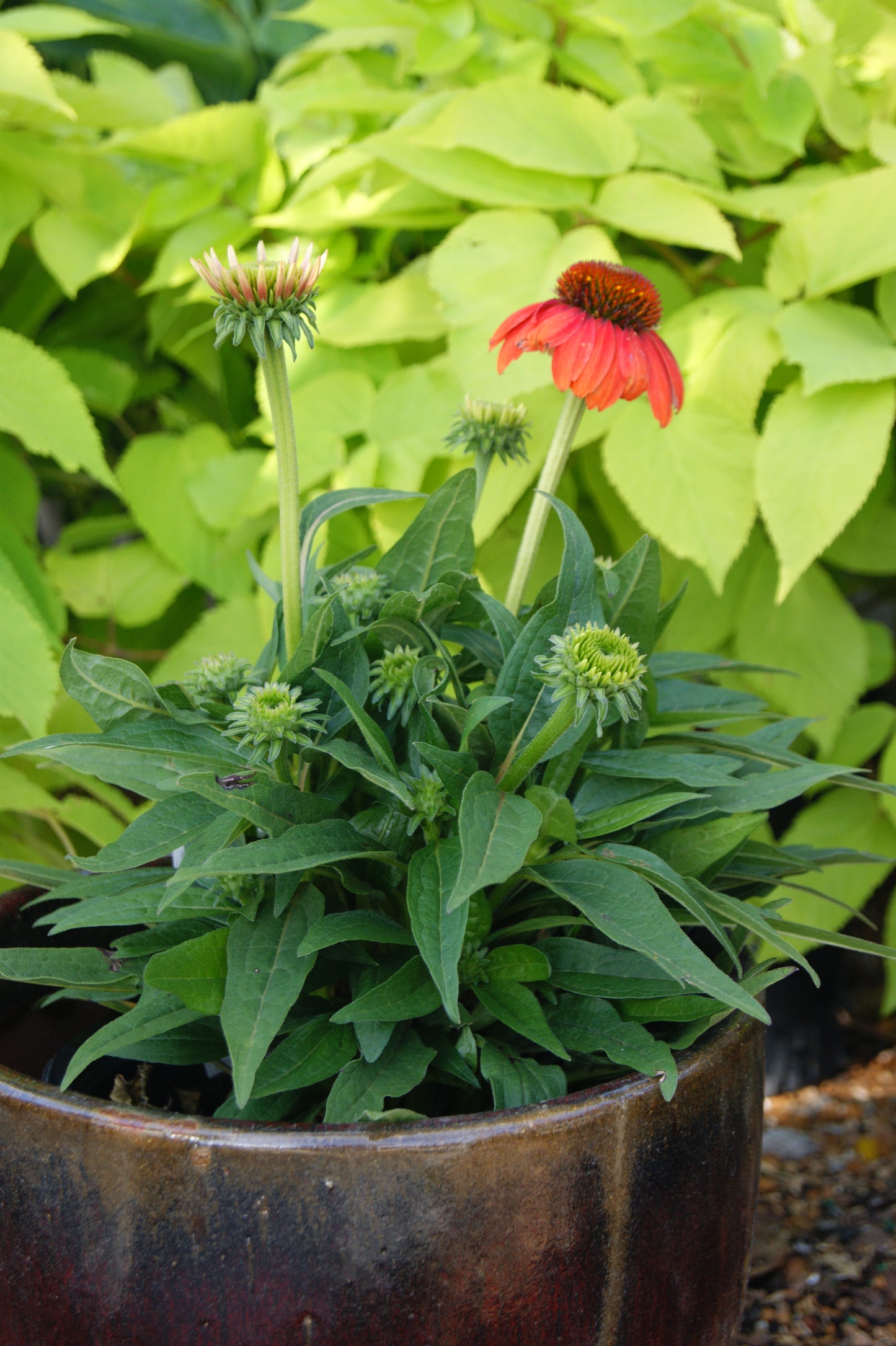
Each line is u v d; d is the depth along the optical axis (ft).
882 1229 5.32
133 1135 3.93
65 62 7.34
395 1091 4.03
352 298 5.74
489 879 3.92
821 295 5.19
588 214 5.29
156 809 4.16
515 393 5.01
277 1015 3.97
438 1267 3.94
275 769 4.17
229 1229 3.93
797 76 5.42
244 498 5.64
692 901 4.06
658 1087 4.04
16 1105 3.99
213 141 5.81
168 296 5.97
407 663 4.24
